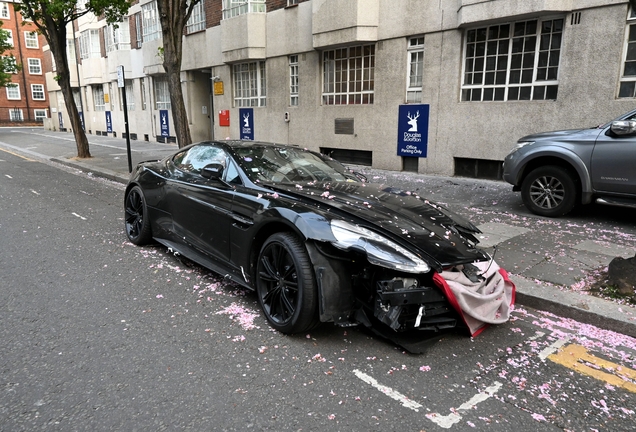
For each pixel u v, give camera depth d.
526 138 7.82
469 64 11.02
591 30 8.98
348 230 3.44
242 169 4.58
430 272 3.35
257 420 2.68
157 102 24.38
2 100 53.34
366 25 12.34
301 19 14.45
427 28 11.40
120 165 14.97
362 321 3.48
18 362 3.24
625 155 6.60
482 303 3.57
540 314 4.28
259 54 15.98
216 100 18.98
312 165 5.14
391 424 2.67
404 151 12.35
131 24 25.39
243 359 3.34
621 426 2.71
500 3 9.68
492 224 7.12
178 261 5.51
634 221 7.28
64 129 40.59
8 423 2.60
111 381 3.04
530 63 10.07
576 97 9.32
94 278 4.91
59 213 8.16
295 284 3.57
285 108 15.68
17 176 12.91
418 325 3.31
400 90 12.23
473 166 11.30
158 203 5.57
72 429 2.57
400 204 4.16
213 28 18.38
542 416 2.78
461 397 2.96
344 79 13.76
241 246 4.15
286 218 3.66
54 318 3.95
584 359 3.48
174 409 2.76
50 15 15.64
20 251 5.83
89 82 30.78
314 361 3.33
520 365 3.36
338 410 2.79
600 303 4.23
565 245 6.03
